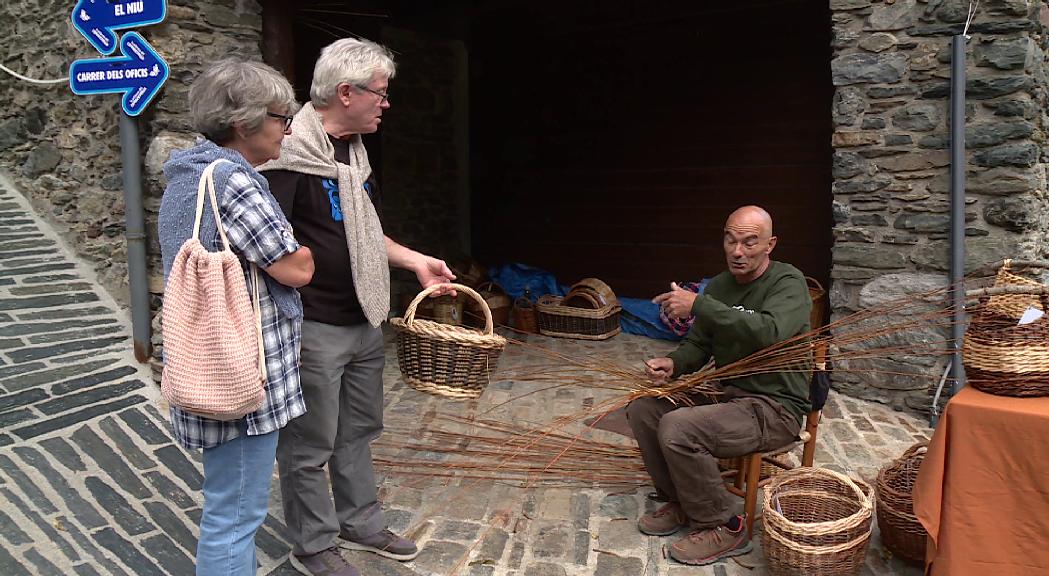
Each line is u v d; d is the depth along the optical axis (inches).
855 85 163.0
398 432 151.5
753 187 248.1
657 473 111.7
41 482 113.2
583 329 237.8
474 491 125.6
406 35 279.3
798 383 108.1
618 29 264.4
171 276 70.0
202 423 73.7
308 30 239.1
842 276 169.8
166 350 69.4
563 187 286.4
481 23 291.6
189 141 162.9
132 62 158.4
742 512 110.7
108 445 127.2
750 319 103.0
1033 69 151.8
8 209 202.4
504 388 183.5
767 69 240.4
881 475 106.3
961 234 153.7
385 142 277.1
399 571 102.2
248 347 70.8
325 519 98.2
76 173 190.5
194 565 100.6
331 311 94.0
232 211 71.6
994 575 85.5
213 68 74.4
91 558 98.7
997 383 87.2
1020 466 82.7
